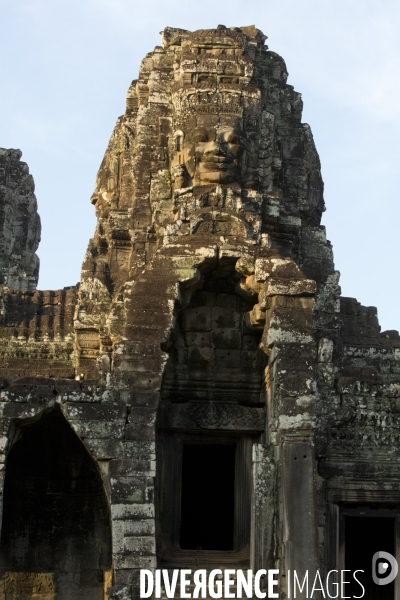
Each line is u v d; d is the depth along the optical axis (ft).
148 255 85.71
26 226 112.16
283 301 72.74
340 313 87.45
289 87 97.14
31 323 87.30
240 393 78.07
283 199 92.63
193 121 82.84
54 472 79.51
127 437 69.31
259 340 78.28
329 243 91.86
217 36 88.63
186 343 78.02
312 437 69.87
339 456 79.51
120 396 70.23
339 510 79.05
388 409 81.15
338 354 84.17
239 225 76.84
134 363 71.00
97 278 85.97
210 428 77.00
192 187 81.66
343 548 78.28
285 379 70.85
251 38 94.27
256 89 84.99
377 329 87.86
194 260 74.13
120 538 67.00
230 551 74.95
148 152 89.20
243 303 78.69
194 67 85.81
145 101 94.38
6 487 78.84
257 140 84.58
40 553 78.59
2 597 77.56
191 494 91.09
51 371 83.30
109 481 68.44
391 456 80.12
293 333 71.97
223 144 81.92
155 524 73.36
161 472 76.38
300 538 67.72
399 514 79.87
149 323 72.08
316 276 88.38
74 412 69.41
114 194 93.20
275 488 70.79
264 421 77.10
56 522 79.15
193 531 90.38
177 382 77.25
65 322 87.56
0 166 109.91
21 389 69.72
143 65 95.66
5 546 78.33
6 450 68.49
